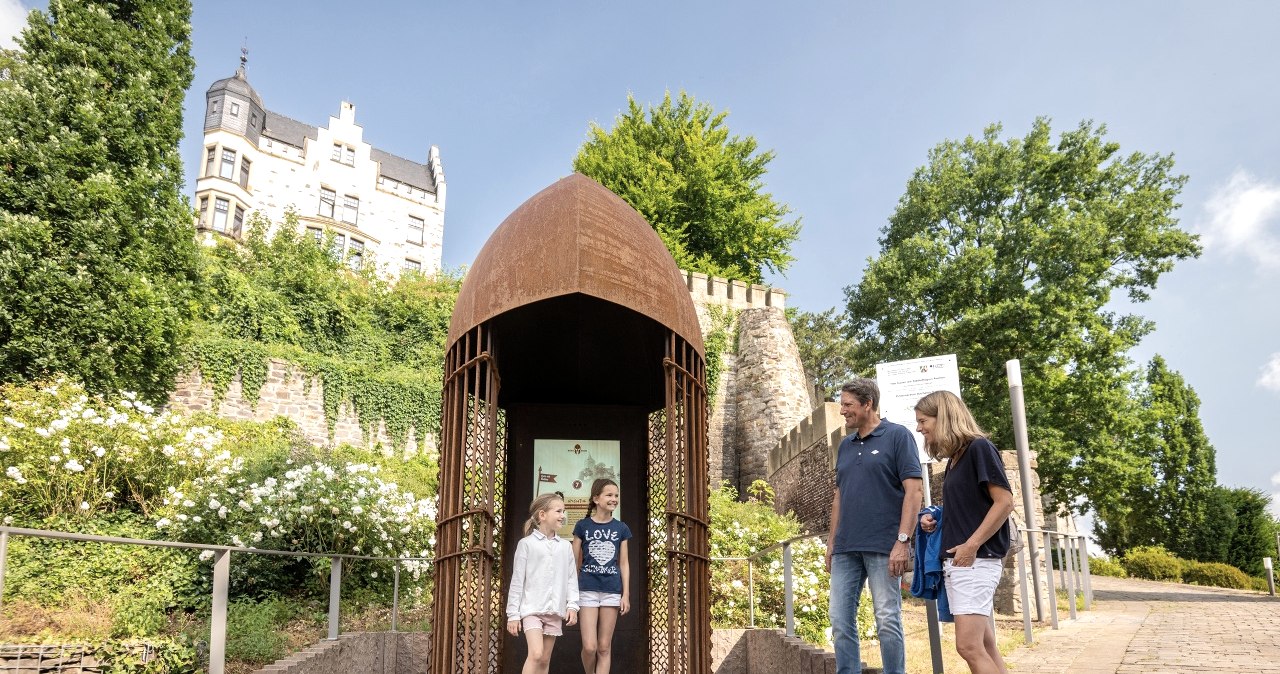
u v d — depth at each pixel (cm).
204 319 2161
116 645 667
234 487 1017
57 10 1862
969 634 379
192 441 1131
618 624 626
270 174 4500
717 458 2875
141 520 1027
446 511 499
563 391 673
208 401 2045
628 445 666
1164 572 2388
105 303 1661
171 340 1803
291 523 966
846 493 482
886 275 2822
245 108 4400
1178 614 1054
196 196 4178
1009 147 2820
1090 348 2502
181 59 2058
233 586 915
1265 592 1808
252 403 2116
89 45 1870
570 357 638
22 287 1566
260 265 2388
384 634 809
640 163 3108
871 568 462
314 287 2420
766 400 2861
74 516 982
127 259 1745
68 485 1011
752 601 908
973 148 2917
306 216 4425
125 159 1853
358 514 991
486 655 464
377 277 2666
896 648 447
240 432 1891
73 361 1573
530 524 543
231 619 802
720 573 1018
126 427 1098
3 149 1644
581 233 498
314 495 987
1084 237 2534
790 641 700
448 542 492
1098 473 2391
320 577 968
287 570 971
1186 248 2586
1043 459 2388
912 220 2964
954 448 403
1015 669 650
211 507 958
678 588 534
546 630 525
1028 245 2622
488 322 506
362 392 2312
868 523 466
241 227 4256
